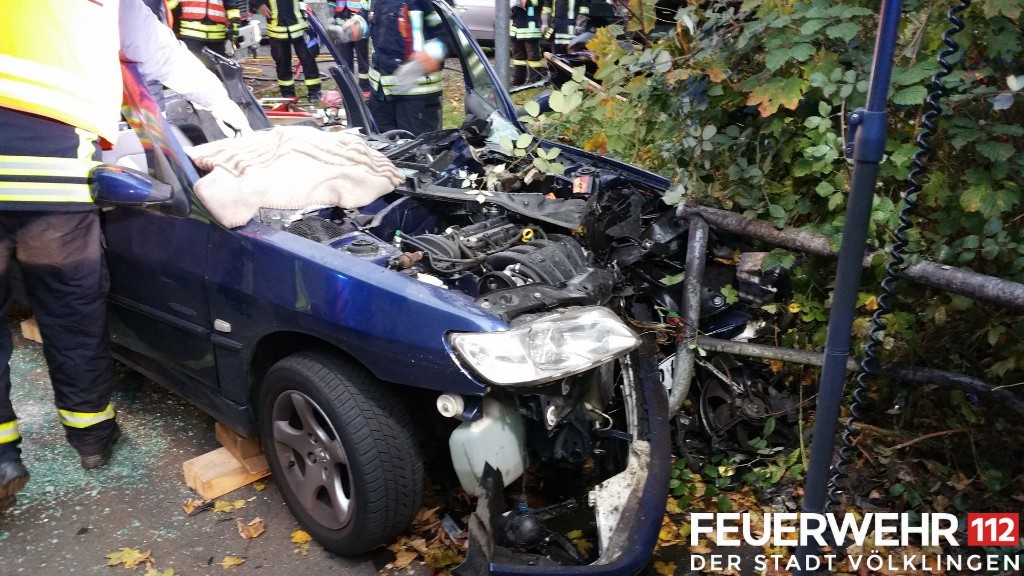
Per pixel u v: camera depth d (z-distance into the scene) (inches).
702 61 116.1
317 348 102.6
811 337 121.4
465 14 396.2
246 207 105.1
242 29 320.8
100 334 115.3
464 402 90.7
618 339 94.6
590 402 103.1
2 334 107.7
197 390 119.6
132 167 127.3
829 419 75.6
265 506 115.1
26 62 100.3
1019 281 101.3
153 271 115.8
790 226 116.7
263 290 101.3
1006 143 95.3
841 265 70.8
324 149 121.0
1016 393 100.0
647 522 89.7
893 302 111.9
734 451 122.5
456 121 290.7
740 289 124.6
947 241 107.0
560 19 341.4
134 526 110.3
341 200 117.2
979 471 109.6
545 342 90.3
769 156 115.9
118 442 129.4
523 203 124.0
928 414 116.8
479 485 89.0
